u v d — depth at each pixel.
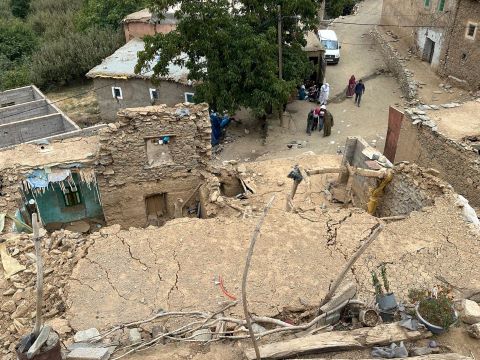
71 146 12.41
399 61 22.72
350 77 23.69
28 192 11.88
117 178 12.20
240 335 5.61
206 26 16.58
